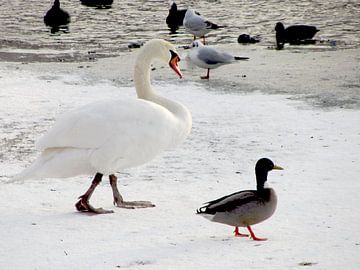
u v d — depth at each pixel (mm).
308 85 23516
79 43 33812
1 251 9992
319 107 20266
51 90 22578
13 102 20812
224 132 17609
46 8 47281
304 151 15820
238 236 10594
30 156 15703
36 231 10906
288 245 10008
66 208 12289
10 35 36156
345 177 13797
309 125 18188
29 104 20594
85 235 10695
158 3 50156
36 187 13578
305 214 11578
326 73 25672
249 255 9570
